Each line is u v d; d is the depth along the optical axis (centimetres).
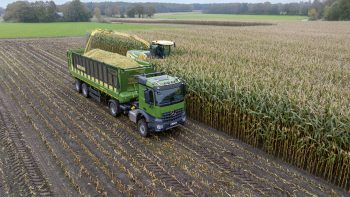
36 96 1906
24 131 1408
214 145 1327
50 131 1410
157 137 1378
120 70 1455
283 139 1199
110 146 1291
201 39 3594
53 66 2792
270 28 5725
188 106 1630
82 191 988
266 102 1268
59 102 1811
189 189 1013
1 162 1141
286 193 1005
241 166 1162
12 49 3775
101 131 1433
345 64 2175
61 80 2298
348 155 1002
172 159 1199
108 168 1121
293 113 1143
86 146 1284
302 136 1147
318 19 11131
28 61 3003
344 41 3528
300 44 3228
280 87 1390
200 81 1547
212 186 1034
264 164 1181
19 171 1085
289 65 2058
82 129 1445
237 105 1350
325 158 1082
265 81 1504
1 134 1371
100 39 3475
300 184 1057
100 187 1009
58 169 1107
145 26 7725
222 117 1449
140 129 1398
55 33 6062
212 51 2622
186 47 2817
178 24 8812
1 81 2222
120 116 1625
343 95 1339
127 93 1495
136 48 2889
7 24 8988
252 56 2394
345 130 1022
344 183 1043
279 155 1239
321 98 1230
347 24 7088
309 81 1602
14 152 1216
